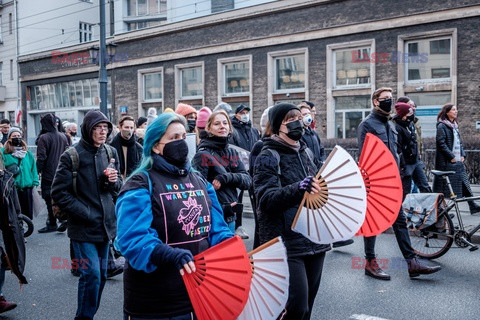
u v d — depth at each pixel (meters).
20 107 35.81
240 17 22.50
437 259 6.40
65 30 40.53
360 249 6.99
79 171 4.21
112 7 42.41
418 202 6.29
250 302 2.57
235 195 5.04
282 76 21.92
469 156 12.01
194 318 2.48
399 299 4.92
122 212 2.39
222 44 23.42
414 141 6.62
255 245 3.73
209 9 31.67
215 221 2.67
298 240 3.15
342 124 20.16
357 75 19.67
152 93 27.36
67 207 4.08
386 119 5.57
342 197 2.89
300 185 2.89
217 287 2.30
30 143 35.41
